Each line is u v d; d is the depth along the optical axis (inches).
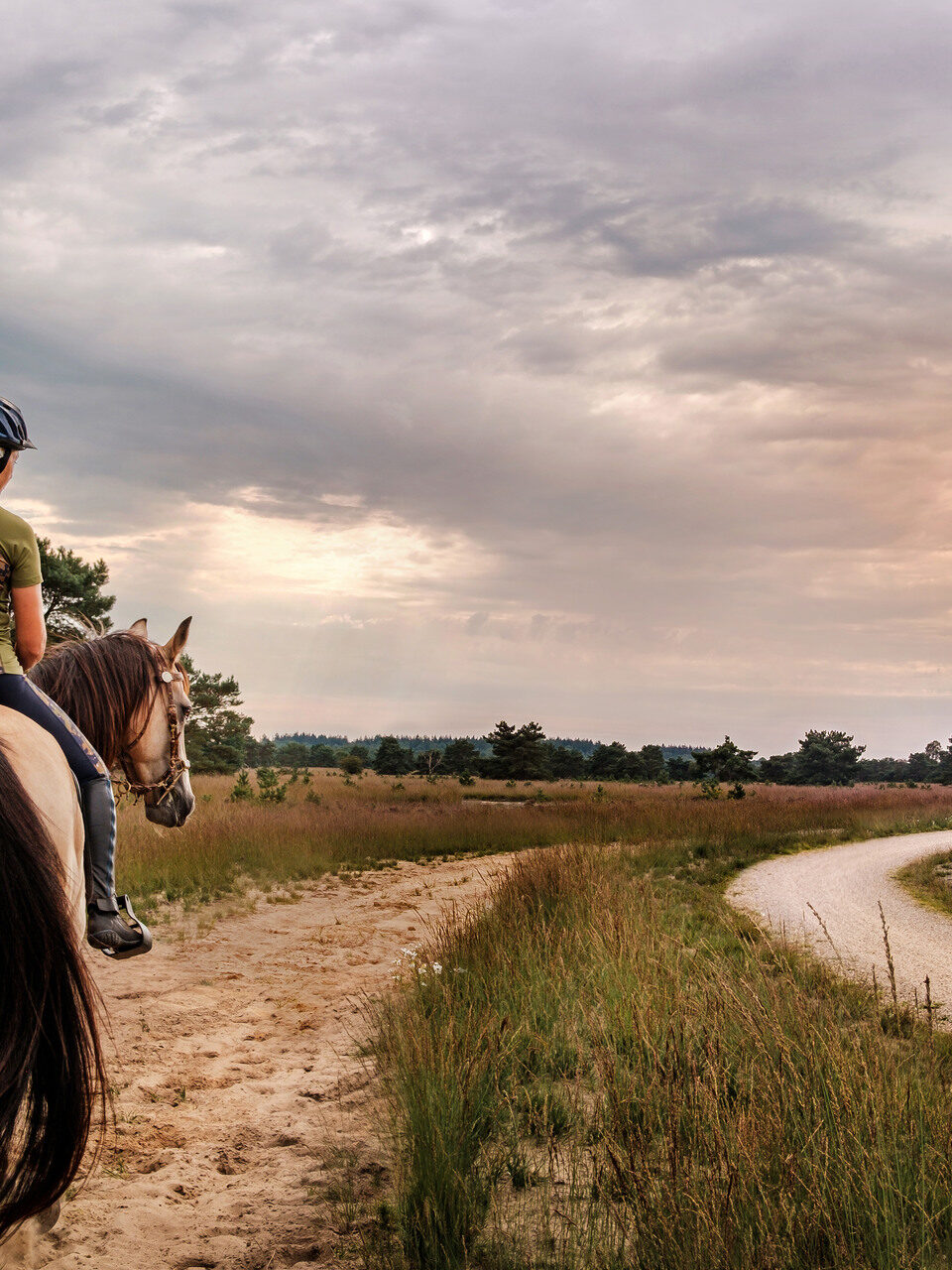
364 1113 178.9
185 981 289.7
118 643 164.9
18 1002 76.5
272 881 516.1
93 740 158.4
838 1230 115.2
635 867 571.5
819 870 608.4
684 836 822.5
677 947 256.5
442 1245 122.6
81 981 83.2
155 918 398.6
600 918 287.9
